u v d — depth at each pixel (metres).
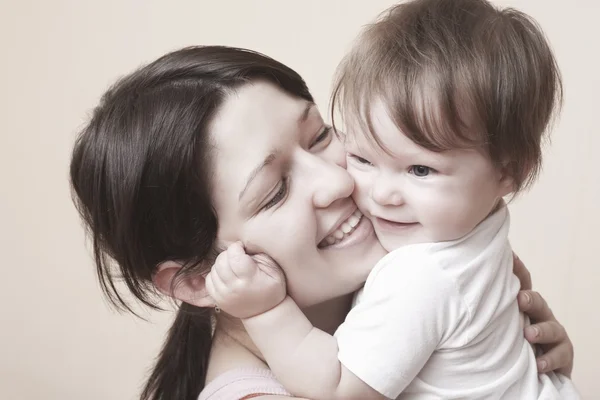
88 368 2.49
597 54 2.16
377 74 1.10
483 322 1.13
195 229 1.20
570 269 2.29
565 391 1.33
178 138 1.16
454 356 1.13
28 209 2.48
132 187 1.18
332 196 1.15
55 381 2.49
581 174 2.23
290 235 1.16
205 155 1.16
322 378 1.11
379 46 1.12
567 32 2.17
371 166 1.17
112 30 2.38
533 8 2.17
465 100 1.05
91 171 1.24
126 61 2.37
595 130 2.20
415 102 1.06
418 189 1.10
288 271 1.18
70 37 2.40
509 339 1.21
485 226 1.17
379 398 1.10
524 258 2.32
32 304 2.50
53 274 2.49
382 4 2.26
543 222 2.29
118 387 2.48
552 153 2.24
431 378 1.14
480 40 1.10
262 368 1.26
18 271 2.50
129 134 1.20
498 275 1.18
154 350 2.45
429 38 1.10
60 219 2.47
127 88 1.25
